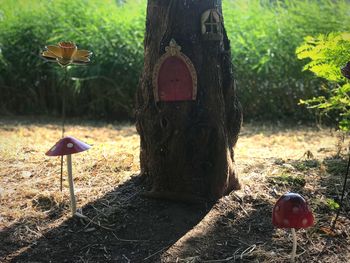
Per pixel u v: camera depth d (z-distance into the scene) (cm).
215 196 129
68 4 314
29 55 301
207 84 125
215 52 126
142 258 110
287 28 286
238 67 280
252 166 162
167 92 124
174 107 124
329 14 289
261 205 130
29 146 194
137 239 117
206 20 123
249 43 285
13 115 295
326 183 145
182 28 124
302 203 98
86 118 290
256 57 280
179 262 108
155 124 127
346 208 131
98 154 174
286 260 110
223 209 127
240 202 131
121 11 313
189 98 124
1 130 235
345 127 170
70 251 113
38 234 119
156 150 128
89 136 228
